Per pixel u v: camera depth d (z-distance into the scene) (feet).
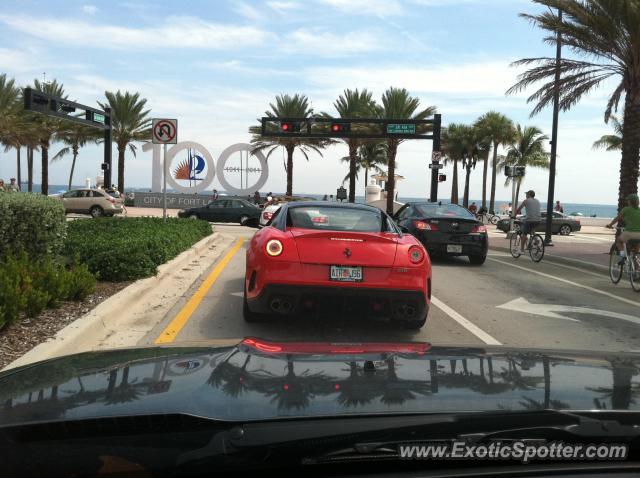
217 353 7.77
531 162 180.55
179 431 4.88
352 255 18.75
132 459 4.83
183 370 6.70
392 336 20.44
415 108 136.05
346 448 4.80
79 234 35.65
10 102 130.72
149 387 5.90
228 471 4.77
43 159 160.35
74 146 198.18
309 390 5.61
